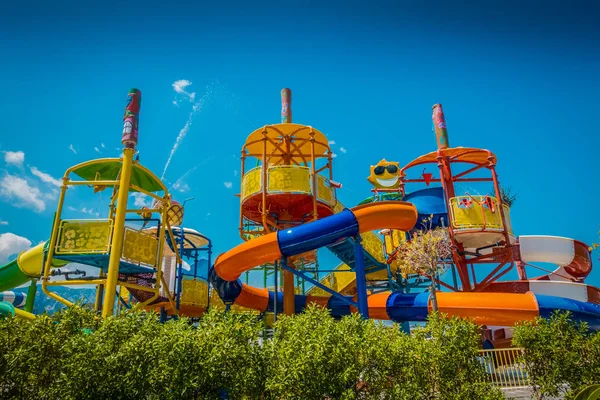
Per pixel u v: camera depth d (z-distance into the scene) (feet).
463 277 62.54
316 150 68.64
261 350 26.78
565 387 32.83
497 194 60.44
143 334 25.52
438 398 27.99
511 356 42.14
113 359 23.82
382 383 26.35
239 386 24.99
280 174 56.34
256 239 50.49
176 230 64.90
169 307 63.00
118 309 56.49
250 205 61.31
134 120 49.80
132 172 53.88
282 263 49.88
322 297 65.62
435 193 62.44
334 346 25.54
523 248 63.98
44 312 26.89
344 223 48.01
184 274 63.52
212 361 24.43
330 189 60.18
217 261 54.85
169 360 24.39
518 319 50.34
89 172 53.01
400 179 71.41
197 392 24.80
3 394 24.43
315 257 74.49
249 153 65.21
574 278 70.85
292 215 62.44
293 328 27.66
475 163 67.36
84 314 27.89
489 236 59.82
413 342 28.60
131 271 52.42
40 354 24.97
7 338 25.03
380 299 57.57
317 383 24.70
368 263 68.28
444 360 28.14
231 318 27.07
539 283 58.18
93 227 47.91
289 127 61.31
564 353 31.30
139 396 23.89
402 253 53.36
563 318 33.71
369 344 26.43
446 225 61.11
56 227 48.03
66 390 23.75
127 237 48.52
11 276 72.28
